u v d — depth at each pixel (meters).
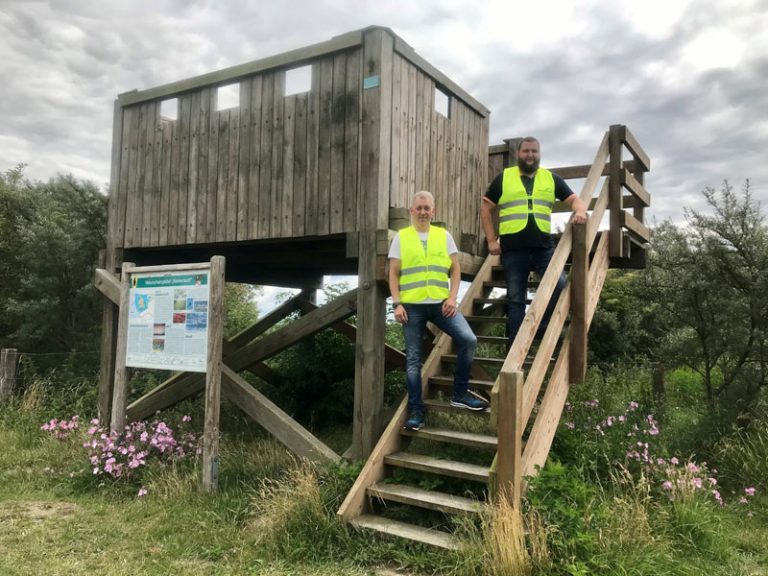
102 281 7.09
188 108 6.65
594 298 5.47
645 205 6.90
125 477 5.40
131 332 5.94
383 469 4.62
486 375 7.31
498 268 6.57
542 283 4.34
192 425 7.59
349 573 3.68
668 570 3.64
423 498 4.18
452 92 6.45
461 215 6.67
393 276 4.75
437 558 3.71
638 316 9.66
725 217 7.33
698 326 7.71
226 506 4.71
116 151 7.24
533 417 5.97
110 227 7.23
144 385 8.99
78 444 6.32
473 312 6.14
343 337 8.70
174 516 4.58
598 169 5.58
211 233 6.34
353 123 5.44
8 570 3.62
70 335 10.72
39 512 4.71
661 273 7.97
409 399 4.80
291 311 9.55
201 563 3.84
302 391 8.55
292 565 3.79
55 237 10.41
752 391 7.07
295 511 4.20
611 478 5.06
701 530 4.25
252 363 7.03
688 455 6.20
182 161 6.65
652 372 8.88
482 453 5.12
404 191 5.61
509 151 7.54
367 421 5.16
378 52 5.31
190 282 5.55
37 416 7.61
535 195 5.14
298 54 5.74
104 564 3.77
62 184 11.55
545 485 3.91
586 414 6.76
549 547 3.54
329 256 8.05
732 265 7.43
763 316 7.06
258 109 6.09
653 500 4.80
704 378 8.01
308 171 5.70
